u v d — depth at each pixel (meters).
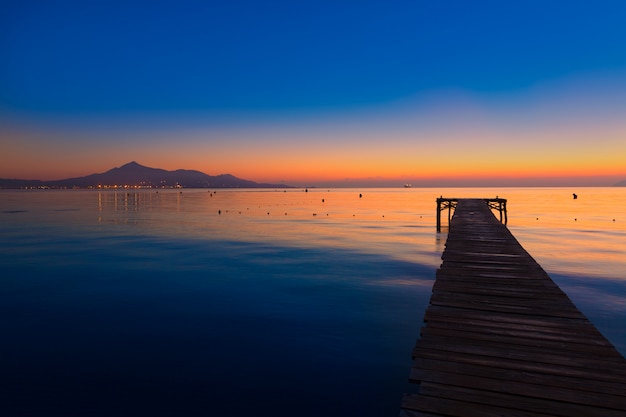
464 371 5.40
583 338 6.54
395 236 38.72
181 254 28.52
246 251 29.89
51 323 13.76
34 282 19.83
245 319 14.34
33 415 8.23
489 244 15.74
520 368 5.47
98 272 22.27
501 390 4.90
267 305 16.06
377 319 14.38
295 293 17.92
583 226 46.66
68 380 9.72
